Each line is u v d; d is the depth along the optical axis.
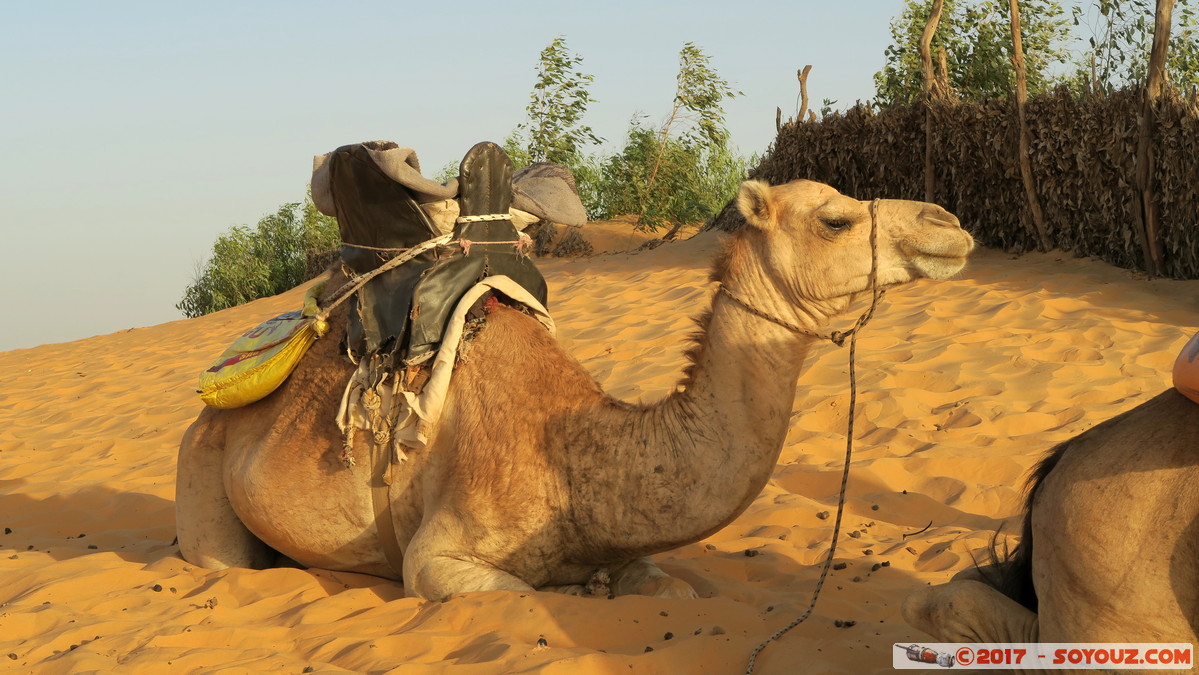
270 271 31.81
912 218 4.44
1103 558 3.17
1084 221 14.31
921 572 5.68
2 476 10.12
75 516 8.23
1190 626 3.08
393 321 5.28
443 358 5.12
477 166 5.40
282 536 5.59
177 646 4.80
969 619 3.62
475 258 5.40
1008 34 20.06
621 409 4.95
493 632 4.57
